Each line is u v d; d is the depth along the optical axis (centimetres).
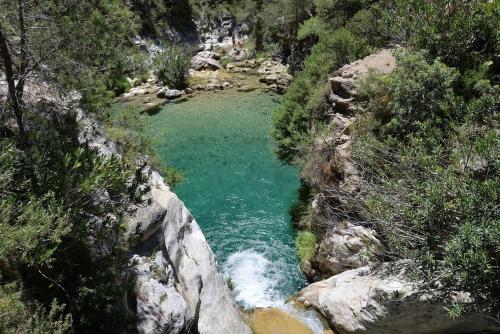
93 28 879
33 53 790
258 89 2669
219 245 1380
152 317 782
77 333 671
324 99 1522
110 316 702
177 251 973
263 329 1042
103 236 713
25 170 642
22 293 602
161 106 2397
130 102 2409
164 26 3431
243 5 3847
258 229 1452
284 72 2859
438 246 815
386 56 1537
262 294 1197
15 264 620
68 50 850
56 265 684
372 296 912
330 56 1886
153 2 3388
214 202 1584
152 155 1391
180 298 838
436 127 1012
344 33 1875
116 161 714
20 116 768
